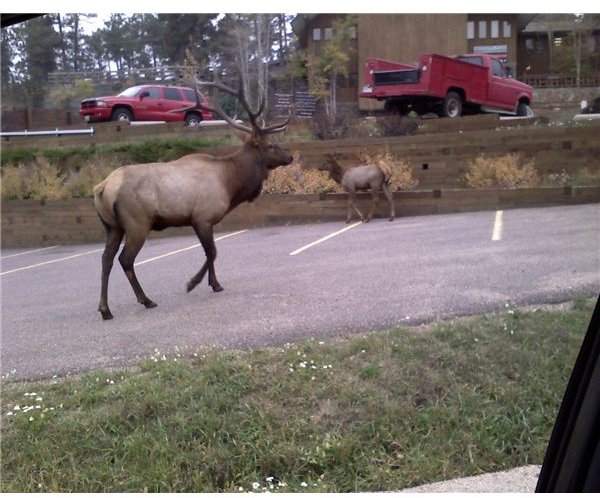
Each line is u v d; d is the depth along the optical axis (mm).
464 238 10086
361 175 13180
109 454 4348
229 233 13789
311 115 18219
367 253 9789
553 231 9930
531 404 4492
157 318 7324
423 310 6484
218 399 4695
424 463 4020
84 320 7613
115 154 17641
